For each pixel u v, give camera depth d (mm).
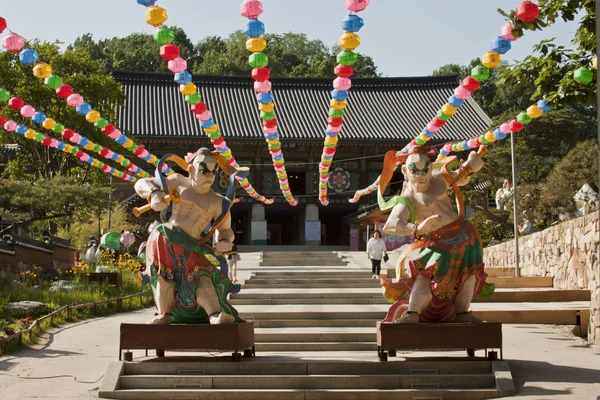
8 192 24828
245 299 17312
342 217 51500
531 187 30953
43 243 27531
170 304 10586
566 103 12445
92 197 26062
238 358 10617
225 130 47969
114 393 9812
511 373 10273
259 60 10133
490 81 75625
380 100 53969
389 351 11102
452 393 9695
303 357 11328
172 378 10102
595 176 29625
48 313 17500
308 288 20703
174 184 10664
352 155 49250
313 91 54219
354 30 9594
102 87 31312
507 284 21016
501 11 9938
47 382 10602
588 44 13086
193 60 89688
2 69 29828
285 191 21281
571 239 19781
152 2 9258
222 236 10820
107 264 27109
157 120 48281
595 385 9781
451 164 11039
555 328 15383
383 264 31156
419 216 10680
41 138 13508
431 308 10609
